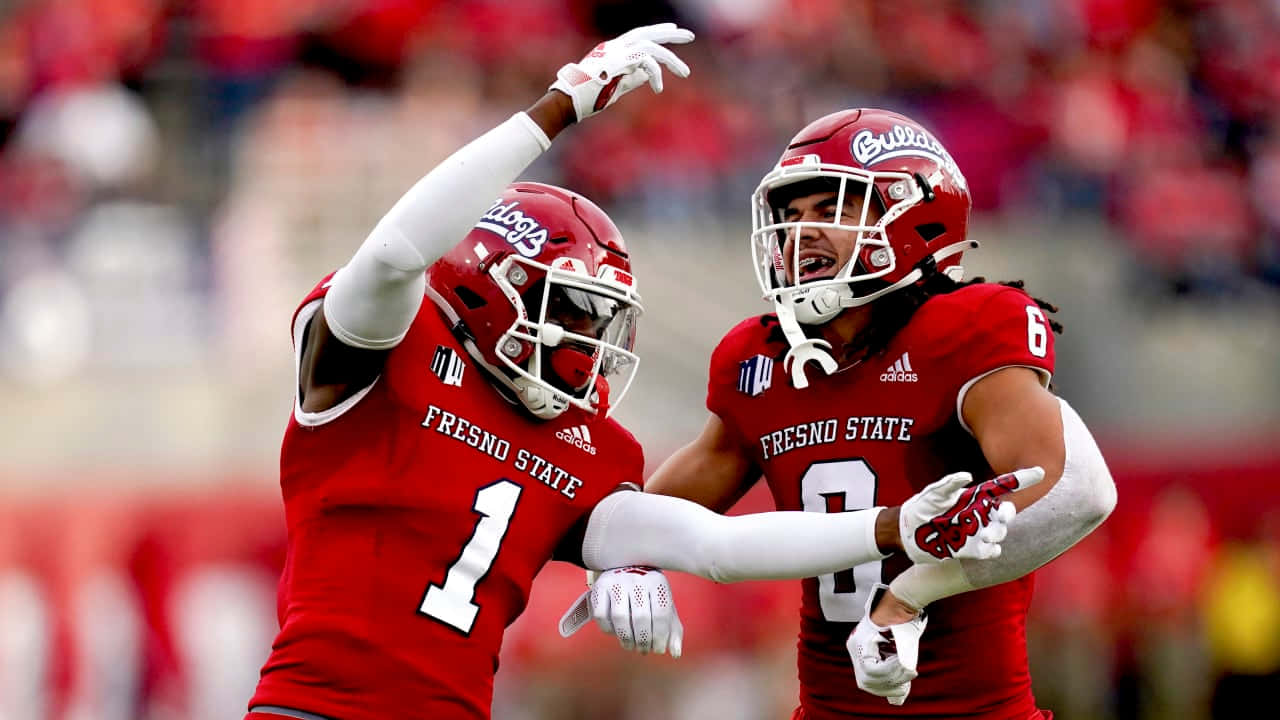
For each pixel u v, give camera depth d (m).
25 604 24.39
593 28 43.16
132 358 33.12
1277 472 32.72
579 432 12.58
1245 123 48.44
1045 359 12.12
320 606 11.73
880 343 12.56
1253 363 41.78
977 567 11.45
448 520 11.85
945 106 44.94
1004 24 47.16
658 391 35.47
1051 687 30.66
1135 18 48.25
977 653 12.68
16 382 32.50
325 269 34.59
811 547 11.41
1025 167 43.94
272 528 25.72
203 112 38.12
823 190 12.76
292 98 37.34
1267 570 32.41
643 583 12.02
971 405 12.23
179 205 36.53
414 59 39.16
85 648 24.55
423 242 11.05
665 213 39.62
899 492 12.50
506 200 12.36
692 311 37.16
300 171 35.59
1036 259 40.72
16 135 38.44
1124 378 40.28
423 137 37.19
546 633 27.38
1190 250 43.75
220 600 25.27
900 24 45.59
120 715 24.55
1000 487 10.69
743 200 40.97
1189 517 31.91
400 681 11.59
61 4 39.25
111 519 25.05
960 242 12.95
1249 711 32.12
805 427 12.86
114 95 37.69
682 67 12.02
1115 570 31.19
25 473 30.36
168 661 24.84
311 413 11.78
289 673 11.67
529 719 27.23
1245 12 50.44
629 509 12.34
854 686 12.89
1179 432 39.72
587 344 12.23
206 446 31.81
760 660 28.66
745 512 27.73
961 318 12.33
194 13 39.00
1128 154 45.59
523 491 12.19
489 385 12.25
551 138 11.63
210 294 34.44
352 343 11.38
